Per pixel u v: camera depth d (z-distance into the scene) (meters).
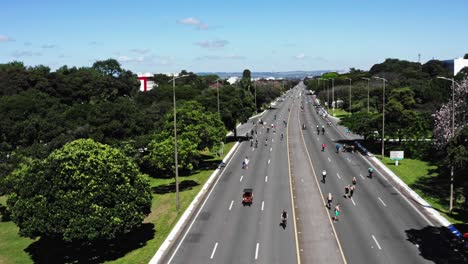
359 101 143.38
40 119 78.50
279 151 83.19
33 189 35.59
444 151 54.09
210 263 33.00
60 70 148.50
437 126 59.16
